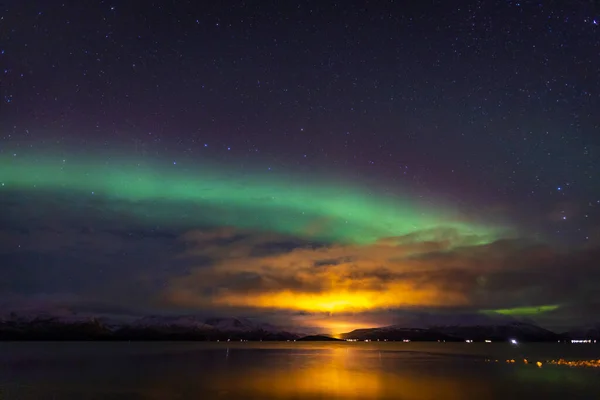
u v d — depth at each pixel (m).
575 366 59.34
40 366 58.62
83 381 41.03
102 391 34.56
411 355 95.31
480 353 103.81
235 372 51.53
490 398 31.69
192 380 42.59
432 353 106.31
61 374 47.47
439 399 31.34
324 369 56.06
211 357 85.50
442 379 43.62
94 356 85.62
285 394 33.62
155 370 53.59
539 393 34.03
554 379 43.38
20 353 96.56
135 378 44.03
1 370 52.00
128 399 31.08
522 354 97.81
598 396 32.53
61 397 31.64
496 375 47.16
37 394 32.88
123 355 90.81
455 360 74.94
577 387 37.22
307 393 34.09
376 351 121.31
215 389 36.31
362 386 38.25
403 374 48.75
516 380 42.50
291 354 101.50
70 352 103.81
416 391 35.06
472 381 41.47
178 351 115.25
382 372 51.41
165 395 32.94
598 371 51.62
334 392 34.59
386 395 33.09
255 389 36.38
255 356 91.12
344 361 73.12
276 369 56.19
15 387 36.59
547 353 102.38
